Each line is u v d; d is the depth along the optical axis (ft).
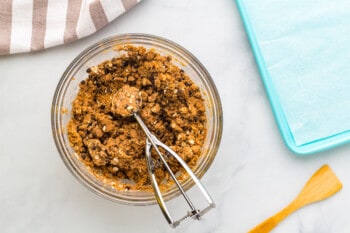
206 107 2.76
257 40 2.96
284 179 2.94
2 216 2.87
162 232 2.89
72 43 2.91
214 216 2.91
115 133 2.64
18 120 2.88
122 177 2.72
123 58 2.70
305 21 2.98
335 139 2.94
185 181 2.70
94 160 2.62
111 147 2.62
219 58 2.94
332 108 2.95
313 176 2.94
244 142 2.93
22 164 2.88
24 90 2.89
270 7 2.97
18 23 2.87
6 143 2.88
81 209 2.88
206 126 2.75
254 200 2.92
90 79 2.71
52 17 2.87
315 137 2.93
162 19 2.94
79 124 2.70
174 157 2.59
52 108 2.66
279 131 2.94
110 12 2.84
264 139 2.94
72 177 2.89
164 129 2.68
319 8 2.99
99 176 2.70
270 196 2.93
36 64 2.90
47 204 2.88
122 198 2.68
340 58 2.97
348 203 2.95
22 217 2.87
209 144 2.72
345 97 2.96
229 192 2.92
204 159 2.71
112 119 2.67
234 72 2.95
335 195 2.95
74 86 2.77
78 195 2.89
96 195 2.89
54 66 2.90
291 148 2.90
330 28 2.98
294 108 2.95
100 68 2.70
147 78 2.69
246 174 2.93
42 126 2.89
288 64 2.96
